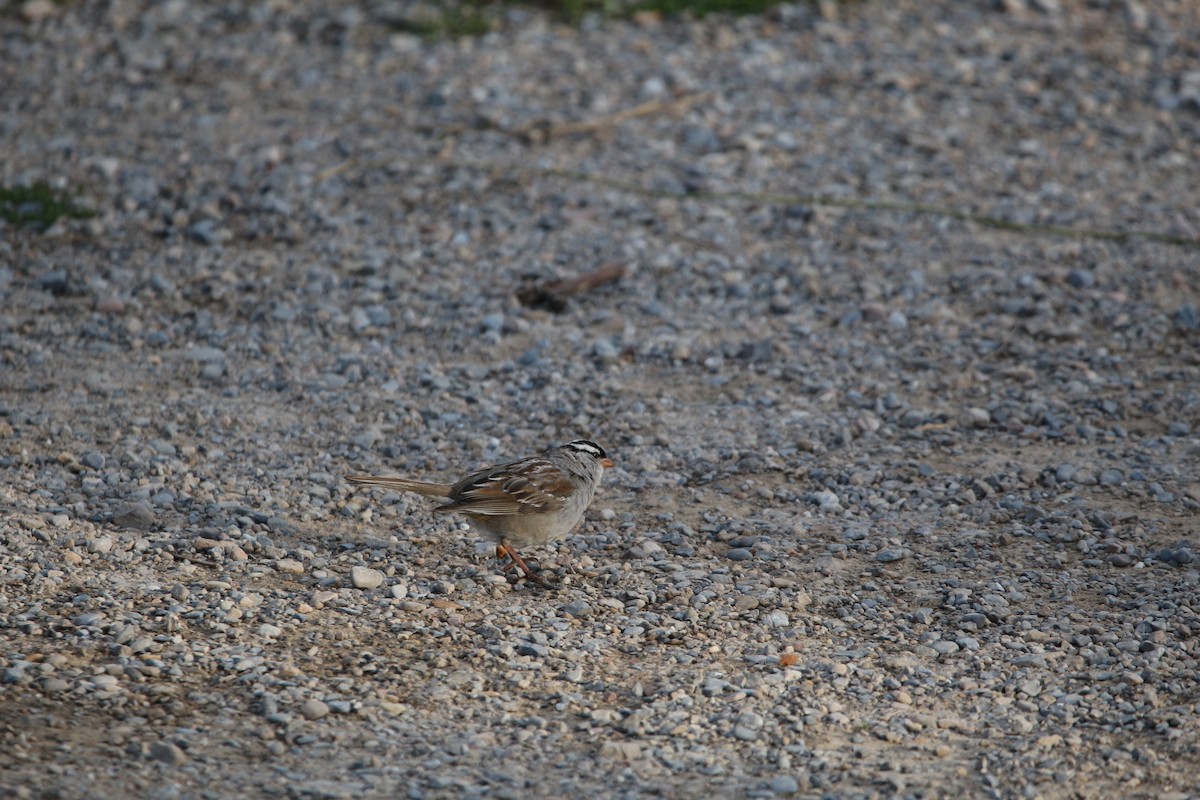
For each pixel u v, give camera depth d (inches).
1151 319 591.2
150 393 512.1
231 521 423.5
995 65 850.1
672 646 364.2
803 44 868.0
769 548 421.7
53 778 280.7
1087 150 759.7
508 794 290.2
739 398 529.3
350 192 687.7
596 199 689.0
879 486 464.4
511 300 600.7
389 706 323.6
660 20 897.5
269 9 906.1
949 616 382.9
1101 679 348.2
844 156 738.8
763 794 294.2
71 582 376.8
